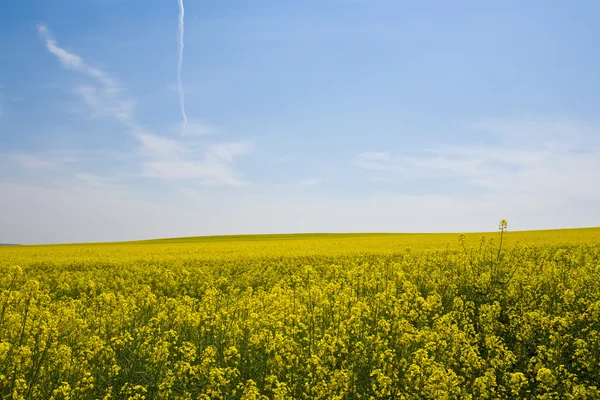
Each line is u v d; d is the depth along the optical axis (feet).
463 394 25.67
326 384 26.00
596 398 24.67
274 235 281.54
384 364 28.68
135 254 112.37
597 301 37.76
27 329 31.42
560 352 30.99
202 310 39.32
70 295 67.41
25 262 91.76
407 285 43.70
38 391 25.63
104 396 26.58
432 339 32.27
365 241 151.33
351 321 34.71
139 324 38.29
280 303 39.96
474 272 52.70
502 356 32.60
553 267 49.88
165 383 26.35
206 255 103.30
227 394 26.00
